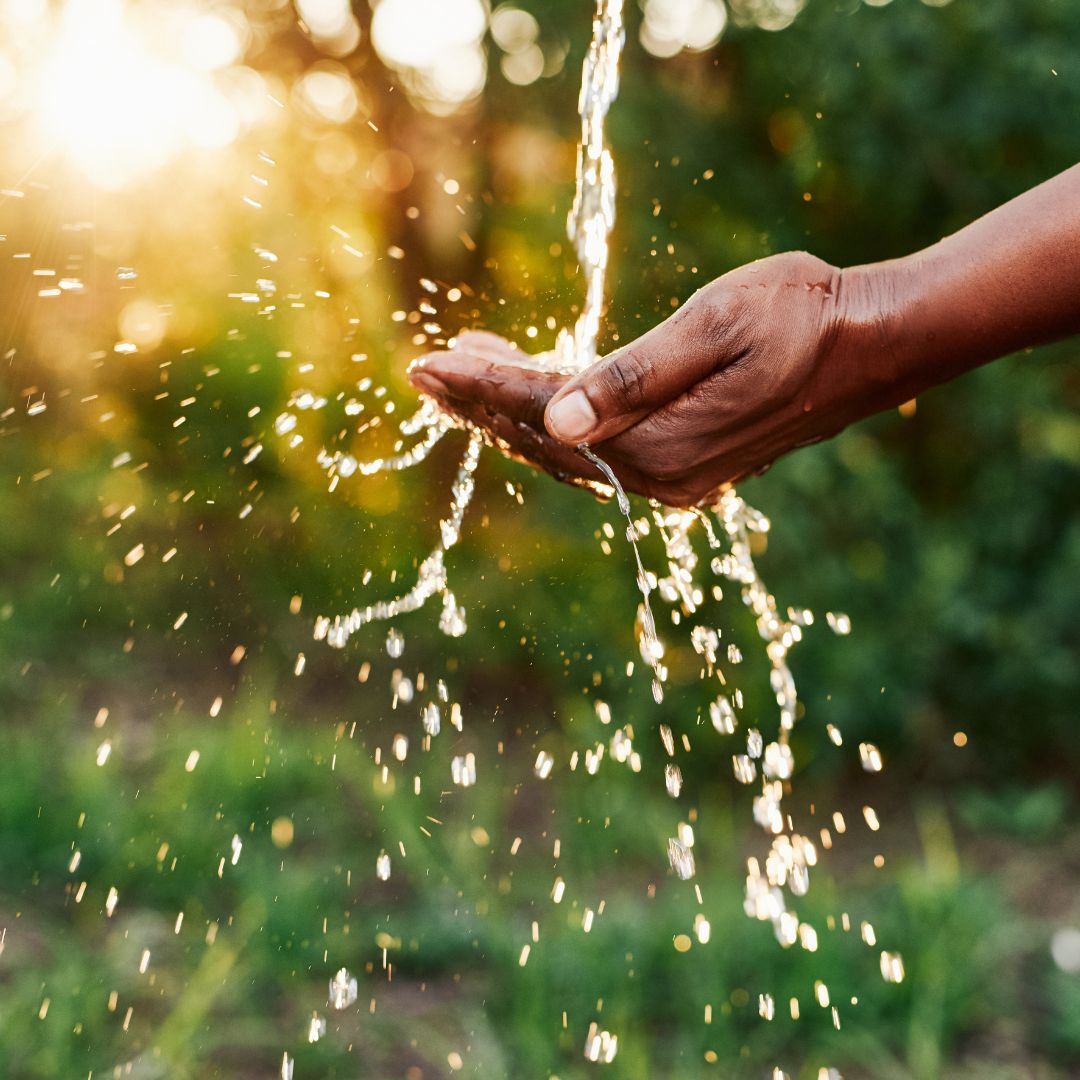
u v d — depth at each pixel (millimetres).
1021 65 3135
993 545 3350
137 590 4457
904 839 3018
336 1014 2287
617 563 3510
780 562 3305
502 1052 2178
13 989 2236
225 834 2840
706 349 1166
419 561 3863
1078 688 3262
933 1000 2232
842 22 3266
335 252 3684
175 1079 2010
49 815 2828
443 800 3154
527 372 1290
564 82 3777
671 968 2363
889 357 1208
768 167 3670
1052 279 1151
